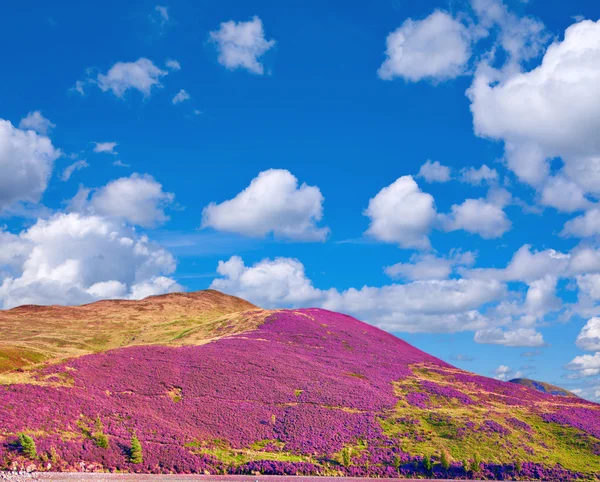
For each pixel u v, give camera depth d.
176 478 61.59
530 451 81.94
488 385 115.62
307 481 65.50
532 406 102.75
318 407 89.25
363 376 108.62
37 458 58.62
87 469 60.22
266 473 68.12
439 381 114.50
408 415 90.44
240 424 80.56
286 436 79.31
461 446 80.81
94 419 71.12
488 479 74.06
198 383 91.38
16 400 68.88
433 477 72.75
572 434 88.81
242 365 102.25
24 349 110.06
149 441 69.75
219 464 68.25
